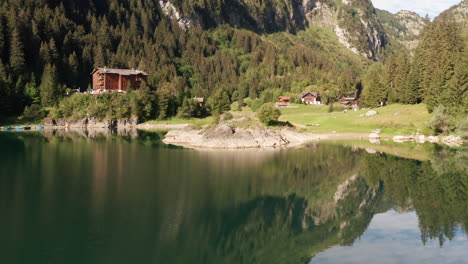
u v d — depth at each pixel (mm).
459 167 65312
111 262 26766
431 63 138000
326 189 50312
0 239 29812
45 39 199500
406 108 136500
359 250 30922
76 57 199500
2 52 167875
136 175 54062
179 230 33406
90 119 154625
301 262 28391
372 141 107562
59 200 40188
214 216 37719
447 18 159125
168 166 62250
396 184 53219
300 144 100125
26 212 36062
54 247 28781
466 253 30312
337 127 130750
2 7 197000
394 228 35875
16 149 76938
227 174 57438
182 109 174125
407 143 102625
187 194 44812
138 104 163750
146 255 28156
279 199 45031
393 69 168875
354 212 40812
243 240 32250
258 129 98125
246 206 41562
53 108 156500
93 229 32531
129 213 36938
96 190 44875
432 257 29594
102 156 70375
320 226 36438
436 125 111188
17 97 151875
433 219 38500
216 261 27922
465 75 111938
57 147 82000
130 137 110688
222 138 91750
